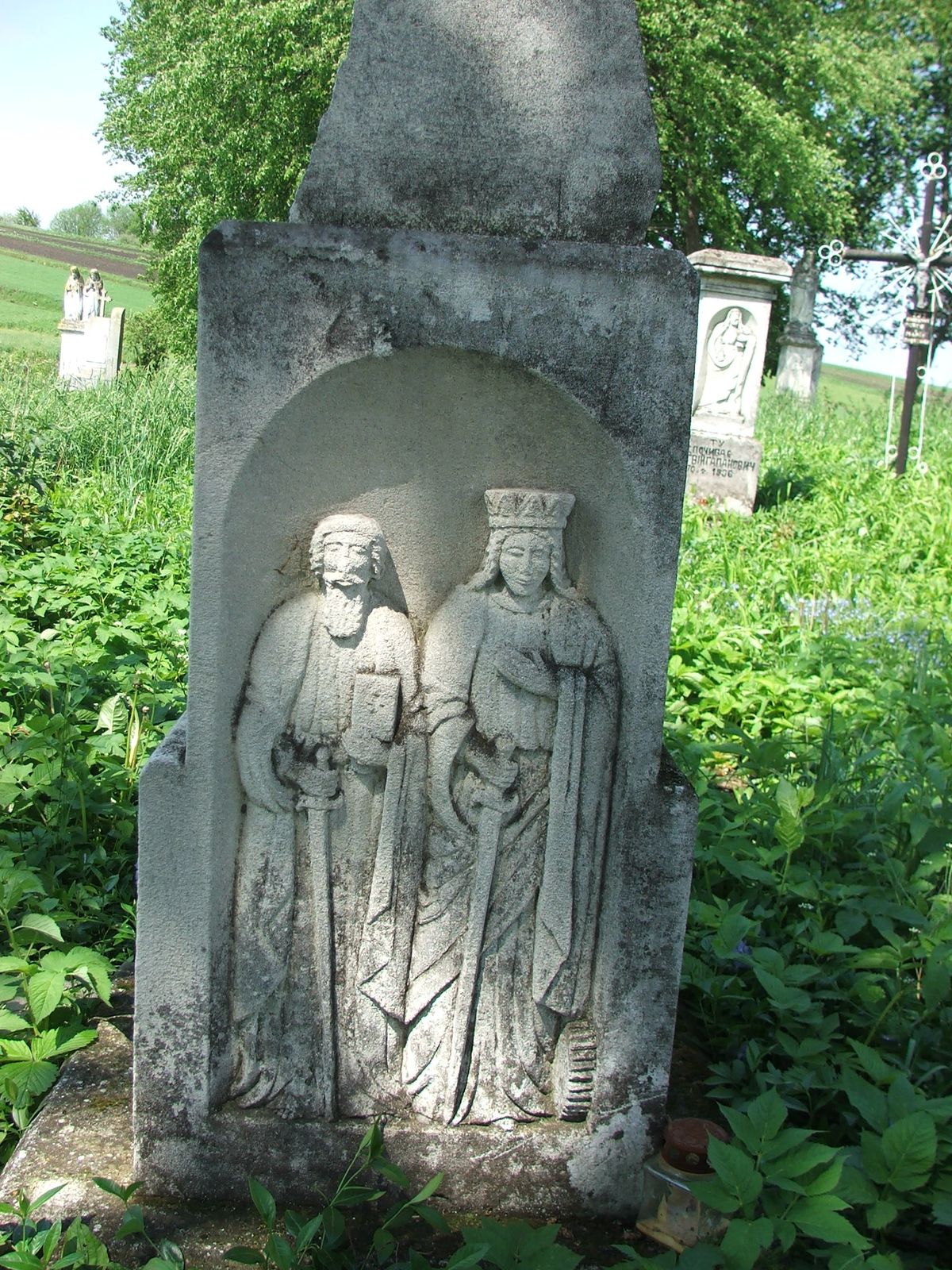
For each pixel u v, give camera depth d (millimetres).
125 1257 1977
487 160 1989
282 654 2074
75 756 3367
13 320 23516
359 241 1899
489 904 2148
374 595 2127
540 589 2105
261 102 15234
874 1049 2367
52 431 8656
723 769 4219
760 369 9609
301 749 2104
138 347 19922
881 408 14305
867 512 8547
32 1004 2262
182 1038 2109
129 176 20562
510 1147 2172
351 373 1961
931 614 6027
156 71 18969
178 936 2078
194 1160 2143
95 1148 2195
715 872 3221
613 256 1919
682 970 2697
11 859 2680
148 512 7340
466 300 1926
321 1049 2154
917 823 3080
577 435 2020
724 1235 2061
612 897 2133
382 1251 1957
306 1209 2148
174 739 2158
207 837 2041
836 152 21609
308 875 2137
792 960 2832
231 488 1973
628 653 2076
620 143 1980
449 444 2053
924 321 10391
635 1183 2203
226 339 1920
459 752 2121
